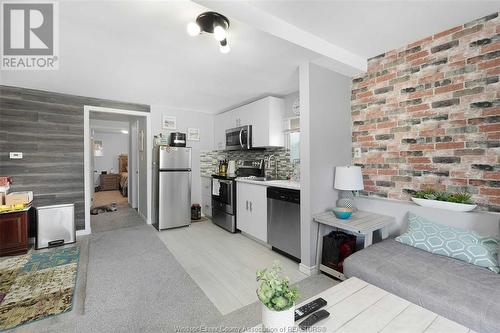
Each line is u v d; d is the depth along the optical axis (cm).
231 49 217
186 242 340
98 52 224
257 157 422
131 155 589
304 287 217
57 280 231
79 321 173
